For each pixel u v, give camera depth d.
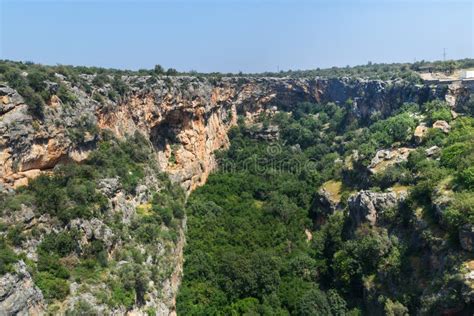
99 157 79.44
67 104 76.00
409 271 71.00
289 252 99.00
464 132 92.31
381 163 99.44
